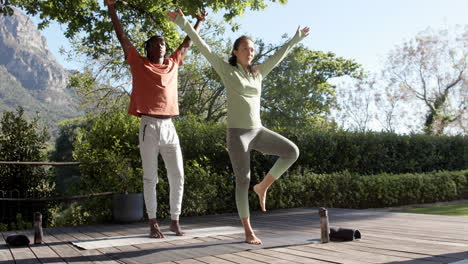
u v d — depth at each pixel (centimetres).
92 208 555
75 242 339
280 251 271
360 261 229
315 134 816
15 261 263
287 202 691
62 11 702
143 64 355
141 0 726
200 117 694
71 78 1550
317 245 293
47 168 640
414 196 880
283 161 299
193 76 1756
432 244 288
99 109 1614
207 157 657
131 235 381
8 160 604
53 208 623
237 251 274
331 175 762
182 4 538
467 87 2258
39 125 652
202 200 596
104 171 552
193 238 344
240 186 297
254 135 294
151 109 348
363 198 791
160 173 580
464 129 2248
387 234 348
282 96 1762
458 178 977
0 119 624
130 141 573
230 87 291
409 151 1009
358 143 890
